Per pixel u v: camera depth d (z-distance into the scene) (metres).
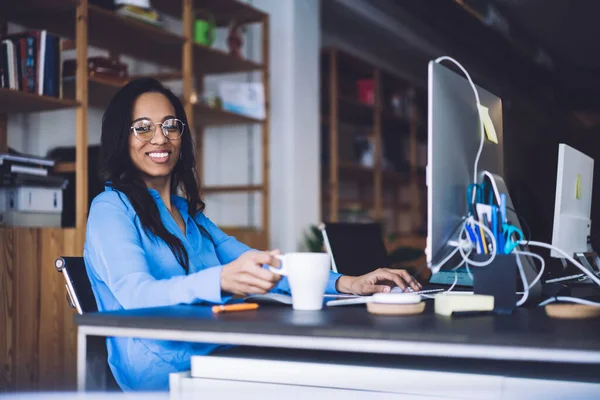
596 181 2.22
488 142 1.58
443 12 6.38
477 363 1.01
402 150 7.24
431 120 1.31
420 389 0.95
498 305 1.15
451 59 1.43
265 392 1.02
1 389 2.61
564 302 1.29
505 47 7.44
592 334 0.86
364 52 7.41
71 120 3.71
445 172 1.35
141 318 1.02
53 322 2.82
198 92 4.80
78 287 1.41
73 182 3.10
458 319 1.04
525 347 0.83
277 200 4.88
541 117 9.28
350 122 6.79
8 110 3.16
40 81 2.93
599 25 7.12
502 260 1.15
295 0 4.95
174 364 1.27
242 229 4.62
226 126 4.98
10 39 2.92
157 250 1.44
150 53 4.08
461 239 1.41
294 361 1.02
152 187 1.58
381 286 1.48
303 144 4.99
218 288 1.16
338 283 1.53
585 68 8.57
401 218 7.60
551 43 7.80
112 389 1.28
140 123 1.53
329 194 5.69
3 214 2.82
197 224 1.71
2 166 2.74
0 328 2.61
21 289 2.70
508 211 1.48
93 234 1.36
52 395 1.32
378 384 0.96
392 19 6.54
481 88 1.58
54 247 2.85
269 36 4.94
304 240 4.89
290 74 4.89
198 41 4.09
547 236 2.20
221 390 1.04
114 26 3.48
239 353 1.10
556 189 1.73
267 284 1.15
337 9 6.10
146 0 3.54
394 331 0.89
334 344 0.92
